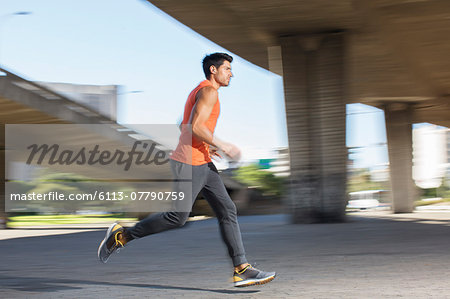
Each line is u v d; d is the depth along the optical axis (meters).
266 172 49.59
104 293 5.03
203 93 4.72
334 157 19.44
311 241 11.23
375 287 5.02
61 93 27.16
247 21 18.12
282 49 19.97
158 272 6.71
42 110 26.64
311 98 19.72
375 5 16.88
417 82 29.23
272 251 9.26
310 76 19.75
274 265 7.12
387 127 34.91
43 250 11.19
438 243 9.95
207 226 20.91
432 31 19.92
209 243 11.94
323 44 19.73
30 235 18.58
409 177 34.28
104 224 29.17
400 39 21.00
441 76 28.03
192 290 5.12
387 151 34.91
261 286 5.27
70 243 13.36
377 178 61.00
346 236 12.45
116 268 7.33
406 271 6.14
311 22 18.47
